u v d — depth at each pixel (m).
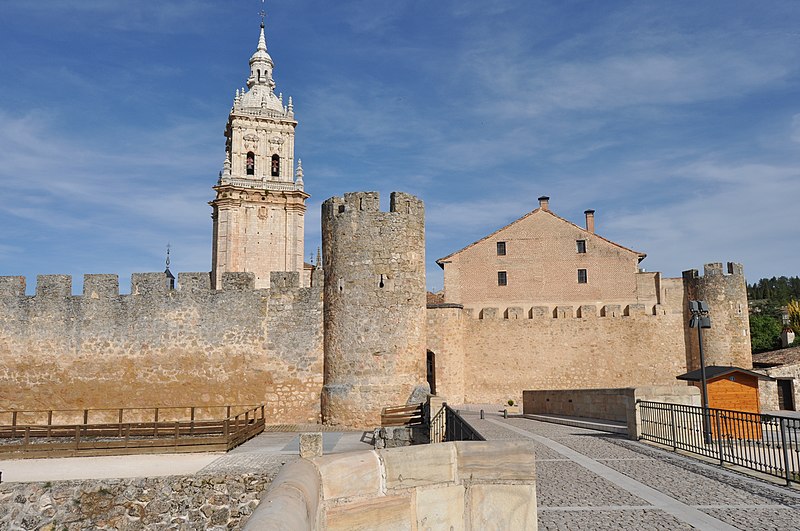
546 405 31.64
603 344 42.03
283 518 3.69
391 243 30.62
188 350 32.91
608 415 25.14
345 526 5.98
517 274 45.28
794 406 37.69
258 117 65.44
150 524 18.50
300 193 64.75
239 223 63.31
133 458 22.36
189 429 27.00
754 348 51.19
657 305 41.84
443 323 41.41
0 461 22.31
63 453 23.02
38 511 18.42
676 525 8.50
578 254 44.94
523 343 42.69
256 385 32.50
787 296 117.00
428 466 6.75
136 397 32.66
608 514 9.18
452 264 45.88
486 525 6.99
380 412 29.27
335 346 30.83
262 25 71.56
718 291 40.31
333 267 31.45
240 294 33.25
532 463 7.26
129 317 33.31
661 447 17.08
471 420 29.52
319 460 6.16
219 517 18.62
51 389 32.88
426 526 6.62
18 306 33.62
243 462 20.89
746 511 9.30
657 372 41.34
